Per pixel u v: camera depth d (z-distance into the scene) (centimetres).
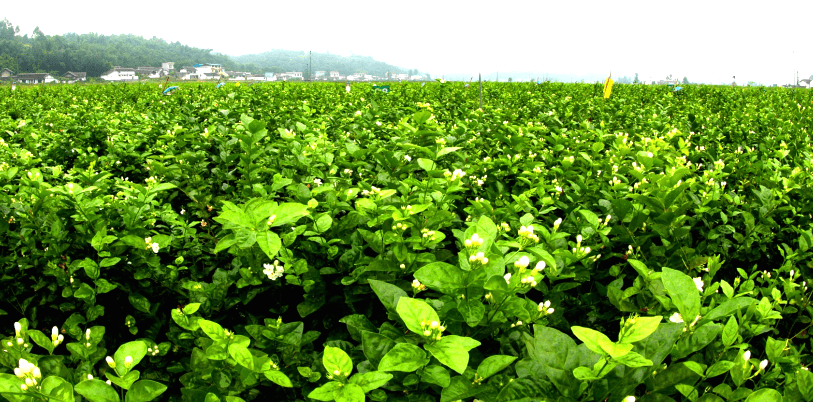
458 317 212
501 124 736
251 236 232
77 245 314
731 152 677
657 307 260
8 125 827
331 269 294
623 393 167
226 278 299
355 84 1770
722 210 412
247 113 849
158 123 737
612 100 1146
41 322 312
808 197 428
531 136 630
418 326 179
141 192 344
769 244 389
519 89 1586
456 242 344
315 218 300
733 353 207
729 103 1382
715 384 234
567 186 477
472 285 200
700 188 427
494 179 492
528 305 233
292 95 1261
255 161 509
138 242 289
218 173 504
